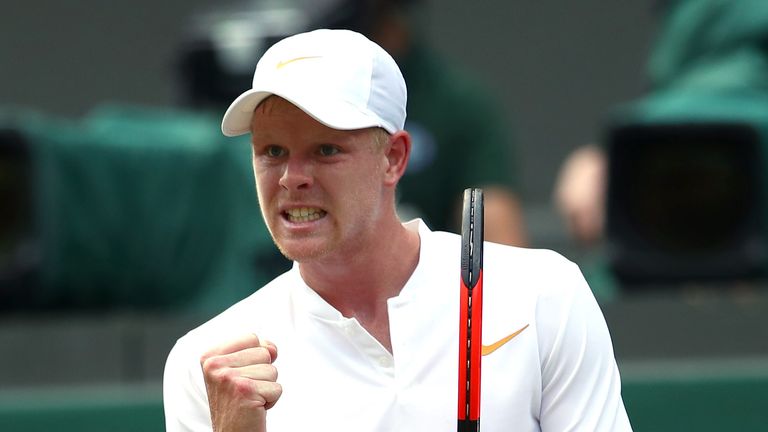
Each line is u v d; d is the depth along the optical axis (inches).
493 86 1363.2
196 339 410.3
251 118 389.1
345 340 399.5
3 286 668.7
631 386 684.7
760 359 695.7
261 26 786.2
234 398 375.6
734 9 766.5
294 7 789.9
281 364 403.2
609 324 699.4
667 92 781.9
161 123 743.7
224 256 728.3
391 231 401.7
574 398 397.4
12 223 671.8
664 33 804.0
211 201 726.5
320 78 379.6
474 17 1376.7
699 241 702.5
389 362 397.7
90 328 681.0
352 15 781.3
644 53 1358.3
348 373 398.6
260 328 408.5
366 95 382.3
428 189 799.7
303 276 406.9
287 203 380.8
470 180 799.7
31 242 668.7
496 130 809.5
